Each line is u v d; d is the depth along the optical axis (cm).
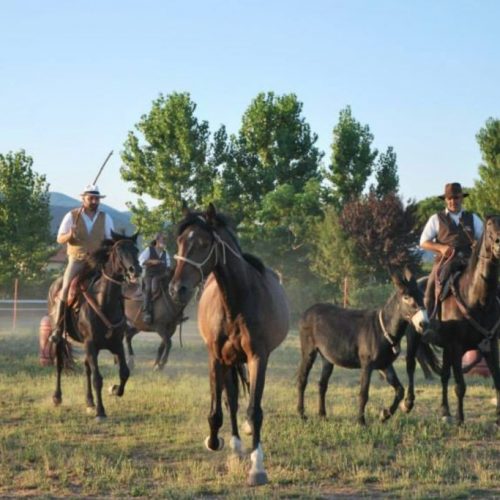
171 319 1680
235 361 918
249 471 840
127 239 1224
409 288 1038
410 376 1166
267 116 5506
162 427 1108
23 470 887
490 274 1077
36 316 3766
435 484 822
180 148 5059
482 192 4772
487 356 1120
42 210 5047
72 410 1243
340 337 1120
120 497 784
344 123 5531
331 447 993
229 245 869
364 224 4484
